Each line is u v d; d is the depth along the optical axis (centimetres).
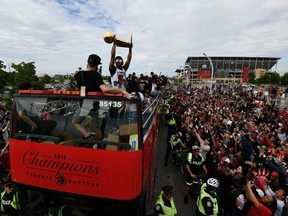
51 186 340
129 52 570
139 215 338
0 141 905
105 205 331
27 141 354
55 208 352
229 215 694
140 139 327
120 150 315
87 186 323
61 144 337
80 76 381
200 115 1852
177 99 3034
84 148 322
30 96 371
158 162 1132
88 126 345
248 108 2475
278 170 797
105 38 444
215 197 566
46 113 364
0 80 3625
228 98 3491
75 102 351
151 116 591
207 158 941
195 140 1055
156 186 877
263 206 524
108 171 314
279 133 1455
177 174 1011
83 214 338
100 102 341
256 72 12550
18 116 373
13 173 369
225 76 11994
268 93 3969
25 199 368
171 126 1419
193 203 782
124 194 313
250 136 1201
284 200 588
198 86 6469
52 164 338
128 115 331
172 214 511
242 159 951
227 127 1527
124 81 573
